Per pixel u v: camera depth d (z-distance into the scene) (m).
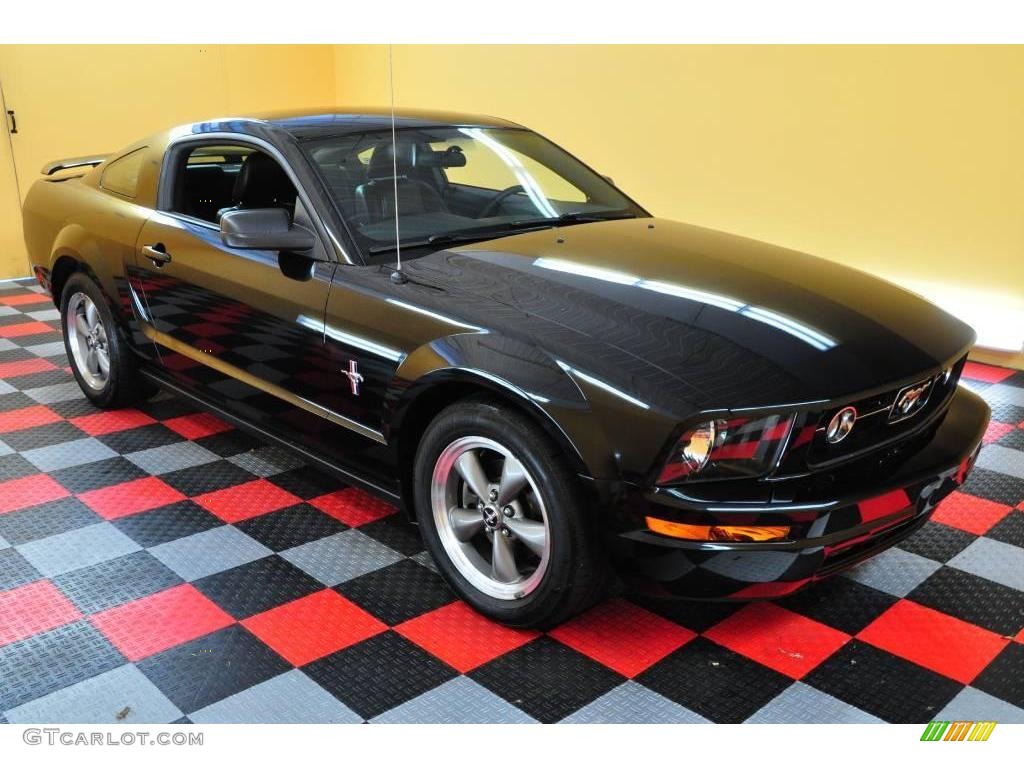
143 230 3.42
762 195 5.47
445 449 2.44
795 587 2.16
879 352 2.29
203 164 3.45
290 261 2.82
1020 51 4.32
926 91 4.67
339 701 2.17
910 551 2.89
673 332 2.27
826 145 5.11
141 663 2.30
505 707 2.16
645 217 3.34
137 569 2.74
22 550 2.84
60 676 2.25
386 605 2.57
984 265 4.66
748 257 2.81
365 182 2.91
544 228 3.03
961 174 4.64
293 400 2.89
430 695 2.19
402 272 2.62
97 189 3.83
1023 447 3.72
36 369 4.58
